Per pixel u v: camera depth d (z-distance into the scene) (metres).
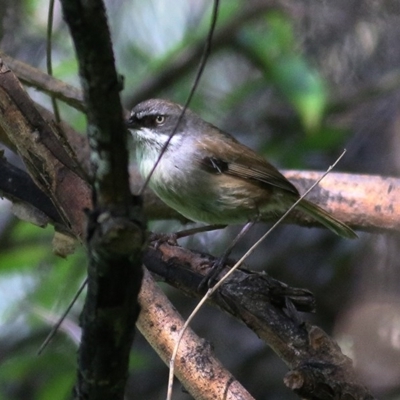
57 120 8.79
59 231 7.47
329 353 6.09
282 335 6.28
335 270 11.90
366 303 11.19
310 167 12.74
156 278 7.64
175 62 13.99
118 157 3.71
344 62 13.38
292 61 12.02
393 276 11.21
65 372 10.43
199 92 14.06
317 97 11.69
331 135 12.45
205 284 7.39
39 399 10.63
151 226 12.69
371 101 13.34
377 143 12.45
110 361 4.21
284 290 6.54
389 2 12.72
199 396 5.78
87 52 3.51
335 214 9.52
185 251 7.65
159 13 14.31
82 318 4.18
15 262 12.51
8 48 13.45
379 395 10.41
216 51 14.11
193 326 12.23
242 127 13.80
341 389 5.79
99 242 3.73
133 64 14.47
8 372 10.87
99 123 3.63
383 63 13.21
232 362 11.84
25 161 6.44
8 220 13.18
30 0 13.65
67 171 6.29
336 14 13.12
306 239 12.26
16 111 6.32
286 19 13.34
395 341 10.78
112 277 3.87
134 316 4.13
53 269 12.59
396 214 9.24
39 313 9.57
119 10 14.14
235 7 13.70
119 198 3.80
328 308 11.77
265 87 13.78
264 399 11.58
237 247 12.48
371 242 11.54
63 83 9.41
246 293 6.52
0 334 12.34
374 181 9.48
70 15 3.45
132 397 11.80
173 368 5.52
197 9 14.46
